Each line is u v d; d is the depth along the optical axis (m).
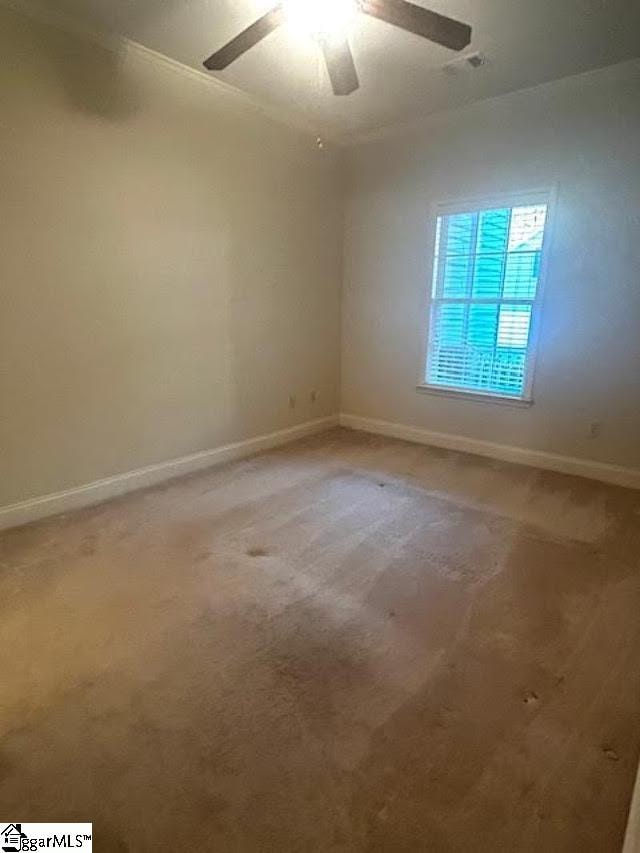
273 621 1.97
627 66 3.06
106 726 1.48
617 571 2.34
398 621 1.98
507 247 3.77
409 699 1.59
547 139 3.43
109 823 1.20
